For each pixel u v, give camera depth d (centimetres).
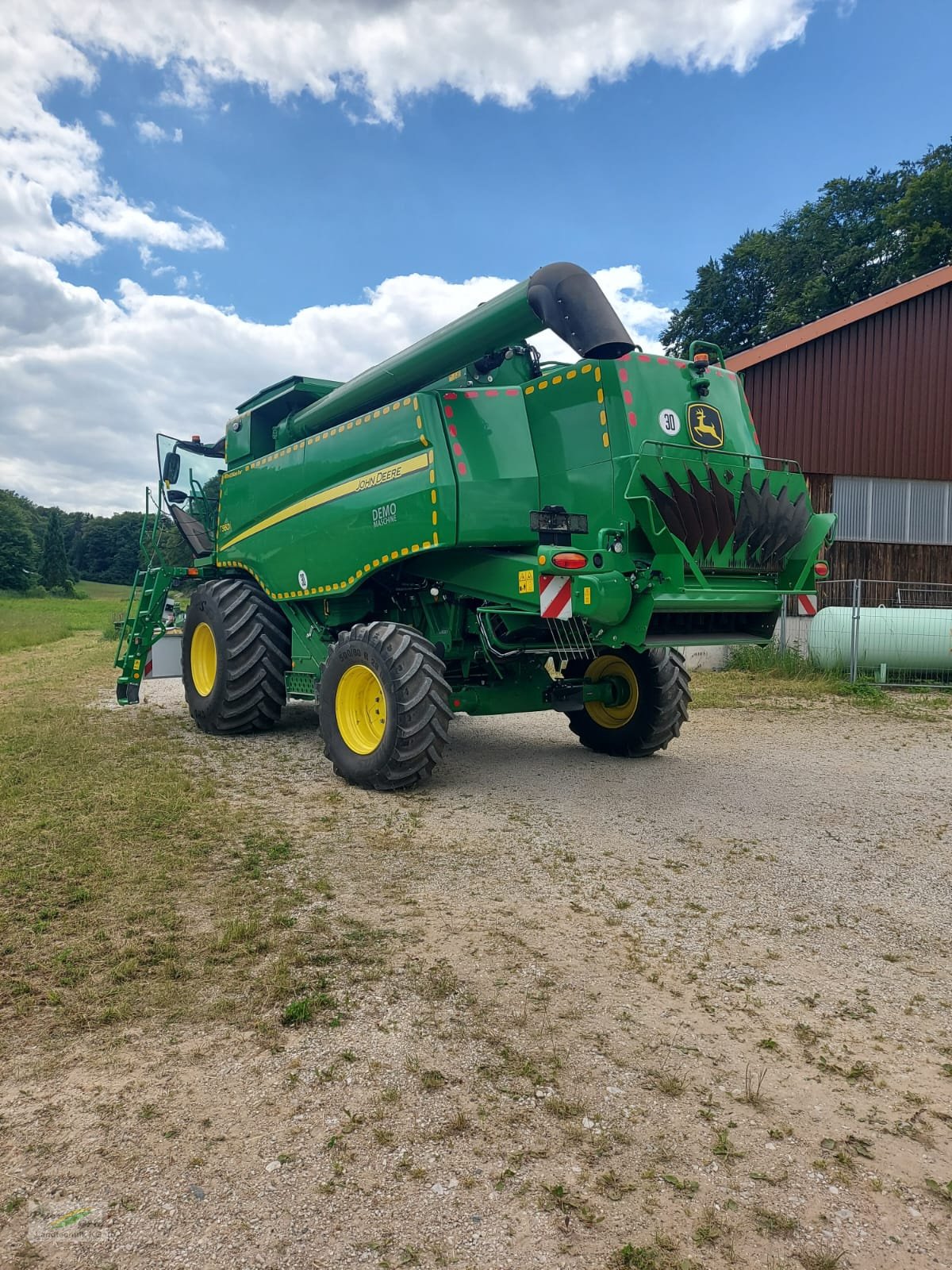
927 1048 259
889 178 3297
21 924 332
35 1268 170
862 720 897
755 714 932
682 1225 184
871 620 1182
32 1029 259
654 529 480
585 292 489
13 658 1633
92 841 430
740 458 534
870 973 309
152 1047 250
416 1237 179
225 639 740
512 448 558
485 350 567
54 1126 214
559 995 285
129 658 893
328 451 657
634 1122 218
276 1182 195
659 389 515
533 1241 179
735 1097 230
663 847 450
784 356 1453
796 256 3347
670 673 655
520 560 534
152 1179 196
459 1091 230
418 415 558
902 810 529
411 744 542
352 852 430
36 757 624
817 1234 182
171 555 898
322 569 658
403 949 317
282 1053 247
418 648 552
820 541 551
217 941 317
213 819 480
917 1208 190
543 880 396
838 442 1456
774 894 385
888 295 1439
